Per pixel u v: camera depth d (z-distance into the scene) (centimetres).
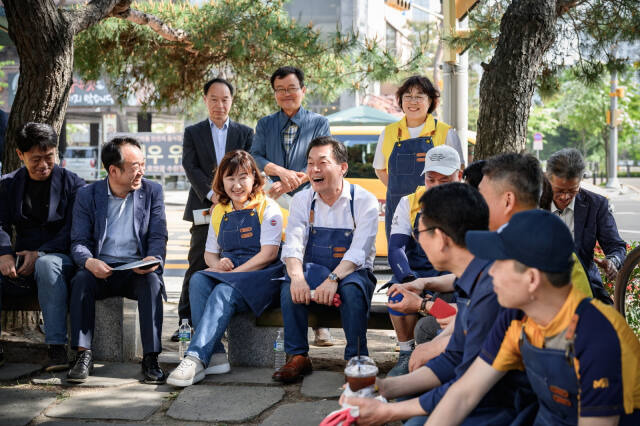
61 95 504
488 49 591
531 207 258
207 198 507
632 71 616
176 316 623
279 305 434
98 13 535
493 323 231
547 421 211
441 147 392
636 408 197
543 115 3922
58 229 466
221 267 438
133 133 2062
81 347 408
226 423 341
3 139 551
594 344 189
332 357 466
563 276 191
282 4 749
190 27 742
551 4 437
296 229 424
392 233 409
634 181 4084
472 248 203
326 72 746
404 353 394
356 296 395
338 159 416
